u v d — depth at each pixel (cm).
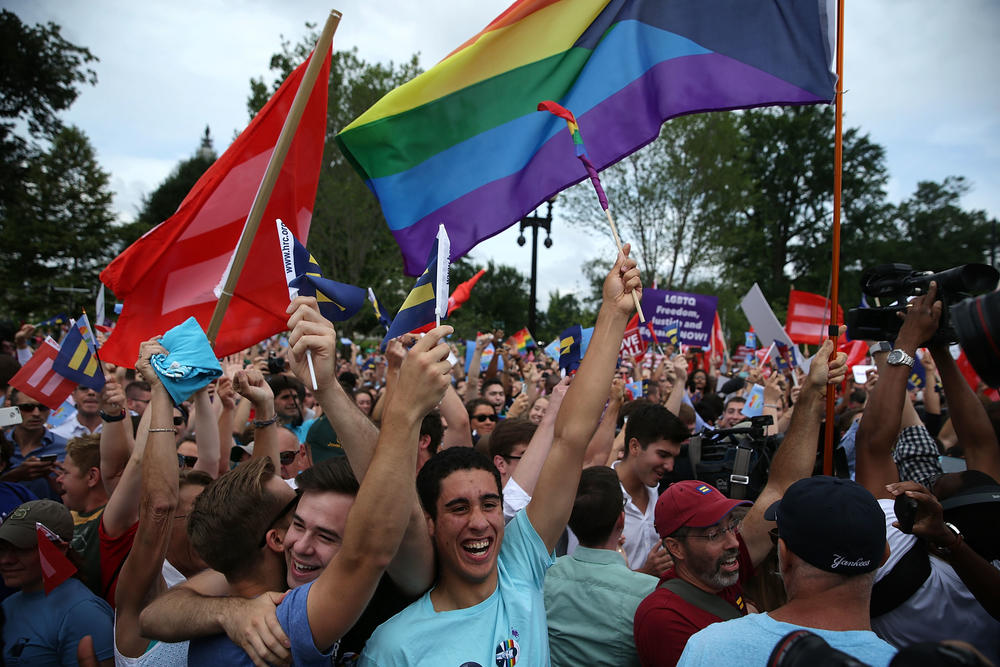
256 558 232
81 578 312
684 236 3406
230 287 312
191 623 208
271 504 235
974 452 307
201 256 408
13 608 298
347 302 250
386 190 393
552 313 4762
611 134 397
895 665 117
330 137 3241
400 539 195
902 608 275
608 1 405
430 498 235
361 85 3153
